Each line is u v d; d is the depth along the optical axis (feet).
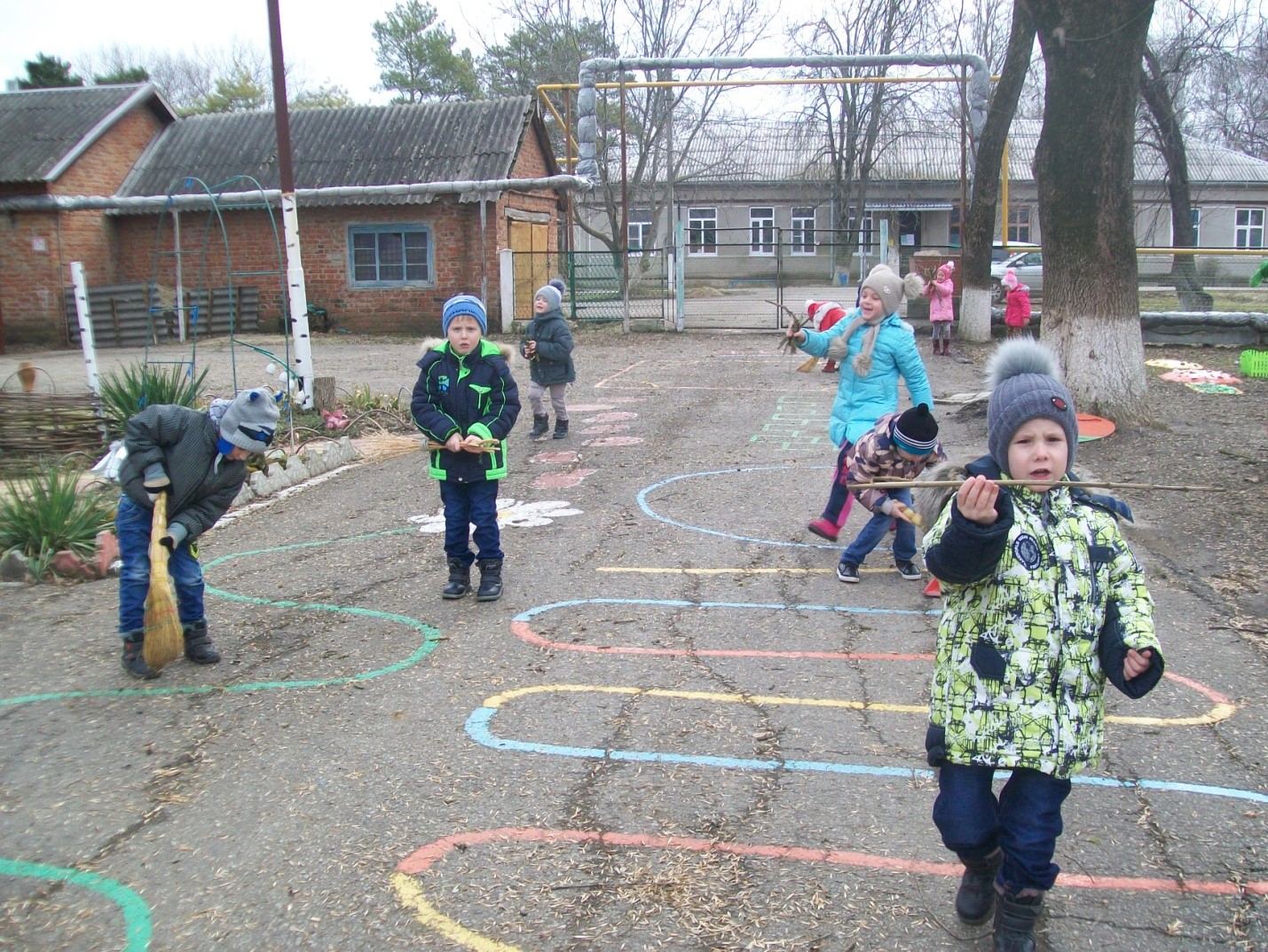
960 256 63.93
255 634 18.03
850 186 118.01
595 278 76.64
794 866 11.00
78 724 14.65
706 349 61.36
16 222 74.08
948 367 52.65
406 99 147.95
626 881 10.78
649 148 109.60
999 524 8.63
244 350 68.13
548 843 11.50
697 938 9.89
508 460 32.22
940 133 126.82
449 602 19.60
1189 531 22.84
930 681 15.69
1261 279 43.01
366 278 78.07
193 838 11.75
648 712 14.73
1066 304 33.22
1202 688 15.26
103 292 73.87
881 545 22.74
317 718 14.73
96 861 11.32
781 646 17.15
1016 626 9.05
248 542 23.89
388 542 23.70
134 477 15.62
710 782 12.78
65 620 18.95
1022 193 126.31
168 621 15.35
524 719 14.58
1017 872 9.04
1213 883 10.69
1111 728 14.08
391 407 38.91
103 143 77.97
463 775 13.03
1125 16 30.60
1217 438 31.81
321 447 31.55
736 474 29.55
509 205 76.69
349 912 10.36
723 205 132.16
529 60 111.55
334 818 12.09
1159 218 120.16
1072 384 33.37
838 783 12.71
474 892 10.65
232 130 82.79
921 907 10.31
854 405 21.20
